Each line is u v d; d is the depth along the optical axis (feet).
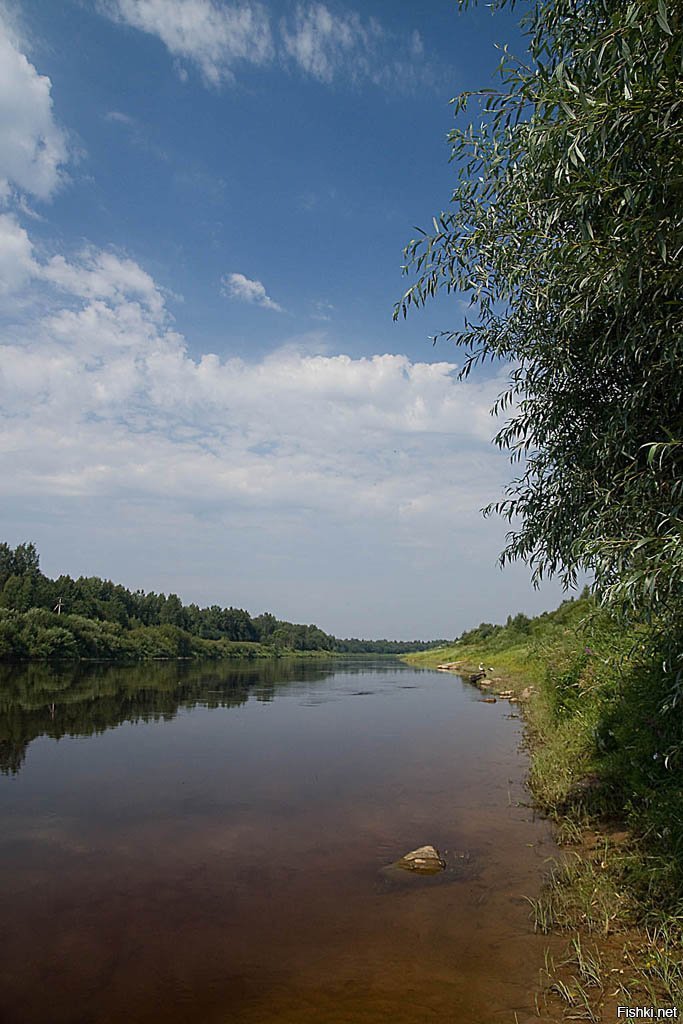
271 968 17.44
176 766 43.75
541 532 22.16
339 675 162.81
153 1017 15.23
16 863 25.76
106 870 24.98
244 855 26.53
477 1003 15.38
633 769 27.68
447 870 24.35
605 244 15.71
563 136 13.83
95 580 260.01
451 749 49.29
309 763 44.50
